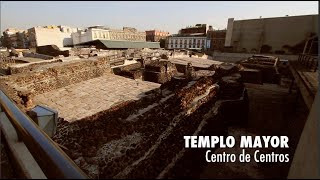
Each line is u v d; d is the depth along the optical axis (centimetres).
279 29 2964
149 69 1606
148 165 441
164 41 6091
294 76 962
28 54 2202
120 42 4097
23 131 352
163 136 576
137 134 631
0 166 409
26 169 353
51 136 452
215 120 700
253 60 1689
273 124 798
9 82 968
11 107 448
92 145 575
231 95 918
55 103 984
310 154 311
